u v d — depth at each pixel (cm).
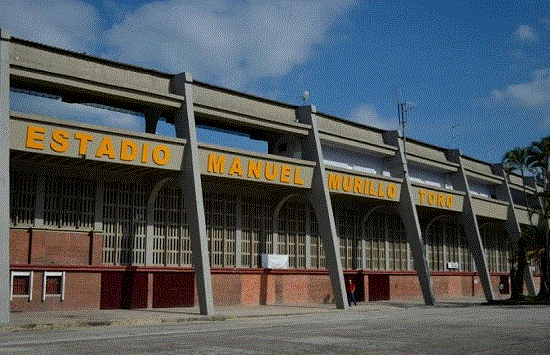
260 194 3775
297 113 3712
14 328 2083
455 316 2772
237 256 3616
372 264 4591
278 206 3853
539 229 4981
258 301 3672
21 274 2722
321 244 4181
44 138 2506
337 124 3966
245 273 3616
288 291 3862
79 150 2608
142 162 2820
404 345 1539
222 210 3594
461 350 1438
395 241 4862
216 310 3148
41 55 2578
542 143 4766
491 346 1526
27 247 2795
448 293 5391
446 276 5391
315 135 3641
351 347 1488
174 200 3384
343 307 3456
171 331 1981
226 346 1498
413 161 4594
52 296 2817
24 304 2730
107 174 3097
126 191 3183
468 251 5803
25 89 2853
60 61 2636
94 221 3034
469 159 5356
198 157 2984
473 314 2934
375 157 4394
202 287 2858
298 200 4000
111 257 3078
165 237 3303
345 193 3816
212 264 3491
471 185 5569
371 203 4475
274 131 3562
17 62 2453
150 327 2198
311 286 4019
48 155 2559
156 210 3294
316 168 3612
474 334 1853
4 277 2286
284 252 3909
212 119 3297
